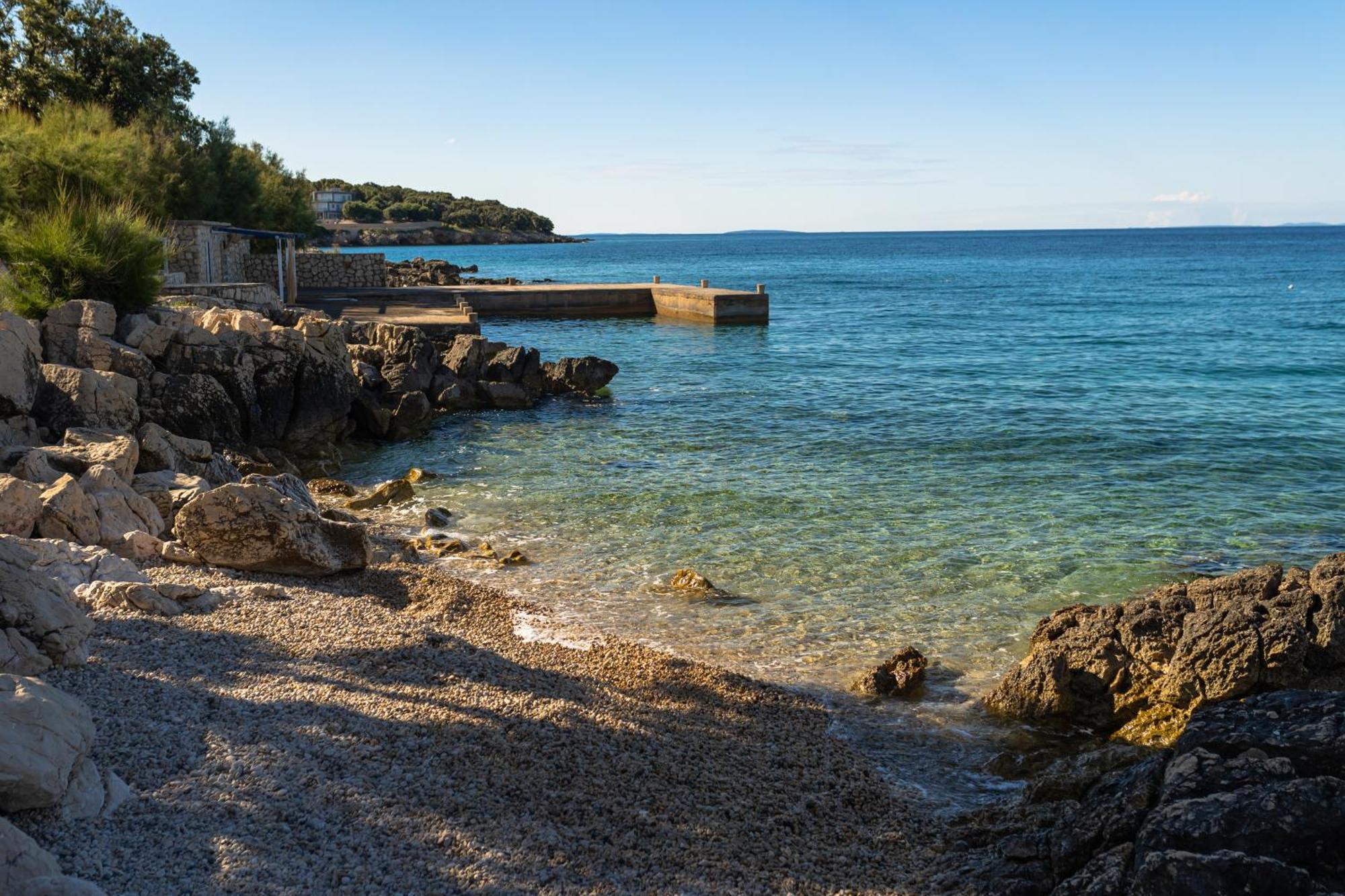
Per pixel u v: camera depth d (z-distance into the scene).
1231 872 6.10
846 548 17.47
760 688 11.91
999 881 7.54
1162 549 17.34
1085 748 10.91
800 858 8.12
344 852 6.95
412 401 27.58
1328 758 7.05
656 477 22.72
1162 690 11.07
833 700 11.90
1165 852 6.35
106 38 52.09
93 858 6.24
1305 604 10.95
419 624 12.72
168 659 9.92
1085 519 19.19
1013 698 11.66
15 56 49.75
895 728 11.27
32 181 32.62
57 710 6.94
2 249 24.44
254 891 6.28
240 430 23.22
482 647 12.25
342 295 55.53
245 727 8.54
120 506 14.47
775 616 14.43
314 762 8.16
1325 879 6.16
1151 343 51.31
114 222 24.31
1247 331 56.59
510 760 8.95
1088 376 39.44
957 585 15.68
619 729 10.06
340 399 25.56
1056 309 74.31
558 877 7.20
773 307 76.62
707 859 7.84
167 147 45.72
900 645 13.51
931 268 146.75
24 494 13.11
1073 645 11.68
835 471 23.30
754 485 21.84
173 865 6.39
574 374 34.47
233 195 52.06
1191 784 7.07
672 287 66.31
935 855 8.44
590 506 20.19
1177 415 30.23
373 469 23.97
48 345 21.19
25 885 5.51
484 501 20.67
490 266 142.50
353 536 14.93
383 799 7.79
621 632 13.73
